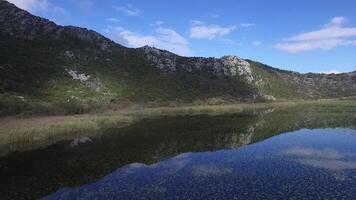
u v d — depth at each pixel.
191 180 25.02
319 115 75.12
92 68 115.19
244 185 23.39
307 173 26.44
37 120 54.00
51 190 22.97
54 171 28.00
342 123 59.44
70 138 44.31
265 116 74.81
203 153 35.09
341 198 20.39
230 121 64.81
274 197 20.70
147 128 54.22
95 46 136.12
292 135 46.78
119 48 146.25
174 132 49.94
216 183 24.06
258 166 29.05
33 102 70.81
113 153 35.12
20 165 30.05
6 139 39.22
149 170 28.28
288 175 25.88
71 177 26.19
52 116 61.97
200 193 21.78
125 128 54.19
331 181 24.08
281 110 93.19
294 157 32.66
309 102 135.12
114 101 92.75
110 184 24.23
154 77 131.75
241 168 28.45
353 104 111.50
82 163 30.81
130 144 40.19
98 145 39.56
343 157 32.44
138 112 79.69
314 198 20.44
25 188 23.44
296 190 22.03
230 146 38.91
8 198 21.38
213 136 46.22
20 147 38.22
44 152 35.62
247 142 41.53
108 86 106.44
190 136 46.19
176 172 27.56
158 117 73.00
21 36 122.50
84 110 73.56
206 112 87.50
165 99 112.56
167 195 21.52
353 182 23.77
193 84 139.38
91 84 101.75
